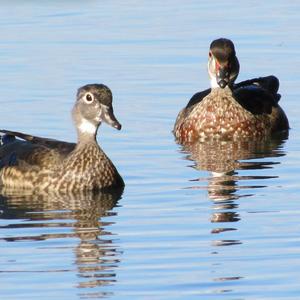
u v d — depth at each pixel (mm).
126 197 17766
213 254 14852
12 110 22859
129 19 31375
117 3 33656
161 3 33656
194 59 27000
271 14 31938
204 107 22531
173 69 26188
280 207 16891
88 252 15023
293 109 24031
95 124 18594
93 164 18453
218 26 30438
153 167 19562
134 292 13617
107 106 18547
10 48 27953
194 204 17188
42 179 18594
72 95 23828
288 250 14938
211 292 13562
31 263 14672
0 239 15680
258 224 16094
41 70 25875
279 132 22922
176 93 24453
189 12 32312
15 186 18812
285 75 25828
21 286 13867
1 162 19359
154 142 21375
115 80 25234
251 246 15141
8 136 20016
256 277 14023
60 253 15031
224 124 22406
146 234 15750
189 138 22000
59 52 27547
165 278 14023
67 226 16234
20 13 32281
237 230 15828
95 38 29000
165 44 28422
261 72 26047
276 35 29344
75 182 18391
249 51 27891
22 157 19000
